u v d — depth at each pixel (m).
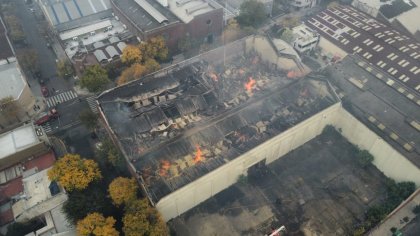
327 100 88.06
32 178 76.81
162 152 75.94
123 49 105.62
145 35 106.00
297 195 80.50
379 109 85.75
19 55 115.81
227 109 85.38
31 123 84.38
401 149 78.06
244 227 75.25
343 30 115.31
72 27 122.19
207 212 77.50
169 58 115.06
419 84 91.75
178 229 74.75
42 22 132.88
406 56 100.12
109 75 106.44
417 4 130.00
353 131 87.75
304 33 118.12
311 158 87.94
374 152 84.38
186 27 113.12
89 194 72.19
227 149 77.19
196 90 87.56
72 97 105.31
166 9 118.12
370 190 81.50
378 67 99.44
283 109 86.31
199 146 77.62
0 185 76.88
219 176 75.25
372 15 128.12
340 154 88.62
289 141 85.00
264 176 84.00
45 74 113.50
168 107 83.56
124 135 77.75
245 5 121.62
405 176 79.00
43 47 124.75
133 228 62.97
